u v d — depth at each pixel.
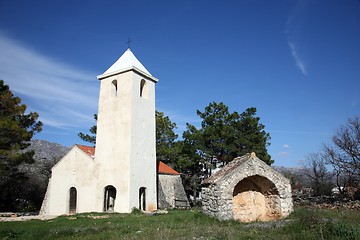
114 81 29.92
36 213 29.30
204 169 40.22
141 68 30.09
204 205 17.52
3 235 13.20
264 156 35.66
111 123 28.12
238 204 18.11
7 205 33.06
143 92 30.27
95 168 27.58
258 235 11.70
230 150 35.72
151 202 27.64
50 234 13.54
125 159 26.25
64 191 28.67
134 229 14.43
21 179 27.45
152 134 29.45
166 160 41.09
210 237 11.21
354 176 29.03
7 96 25.48
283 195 17.30
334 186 38.44
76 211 27.48
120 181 25.97
